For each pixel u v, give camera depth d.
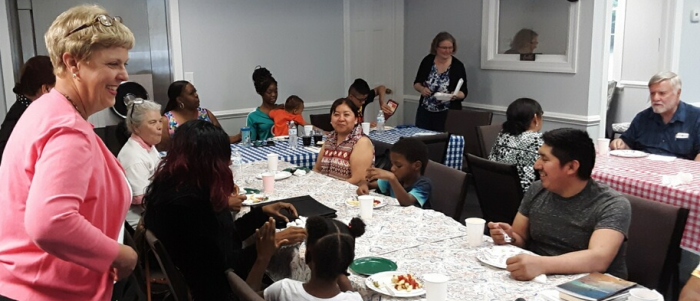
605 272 1.82
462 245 1.99
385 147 3.99
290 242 2.00
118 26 1.29
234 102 5.76
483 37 5.70
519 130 3.17
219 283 1.89
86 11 1.26
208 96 5.59
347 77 6.45
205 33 5.45
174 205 1.84
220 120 5.69
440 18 6.18
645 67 6.39
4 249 1.24
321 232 1.57
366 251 1.93
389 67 6.73
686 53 5.67
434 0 6.22
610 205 1.89
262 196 2.63
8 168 1.23
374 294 1.61
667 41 5.58
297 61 6.06
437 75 5.52
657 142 3.68
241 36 5.66
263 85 4.73
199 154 1.86
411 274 1.73
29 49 4.81
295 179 3.05
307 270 1.92
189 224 1.84
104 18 1.25
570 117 5.02
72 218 1.13
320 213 2.31
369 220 2.26
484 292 1.60
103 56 1.26
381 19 6.55
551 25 5.08
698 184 2.77
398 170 2.67
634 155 3.49
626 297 1.51
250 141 4.24
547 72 5.18
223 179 1.90
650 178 2.91
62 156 1.15
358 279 1.70
